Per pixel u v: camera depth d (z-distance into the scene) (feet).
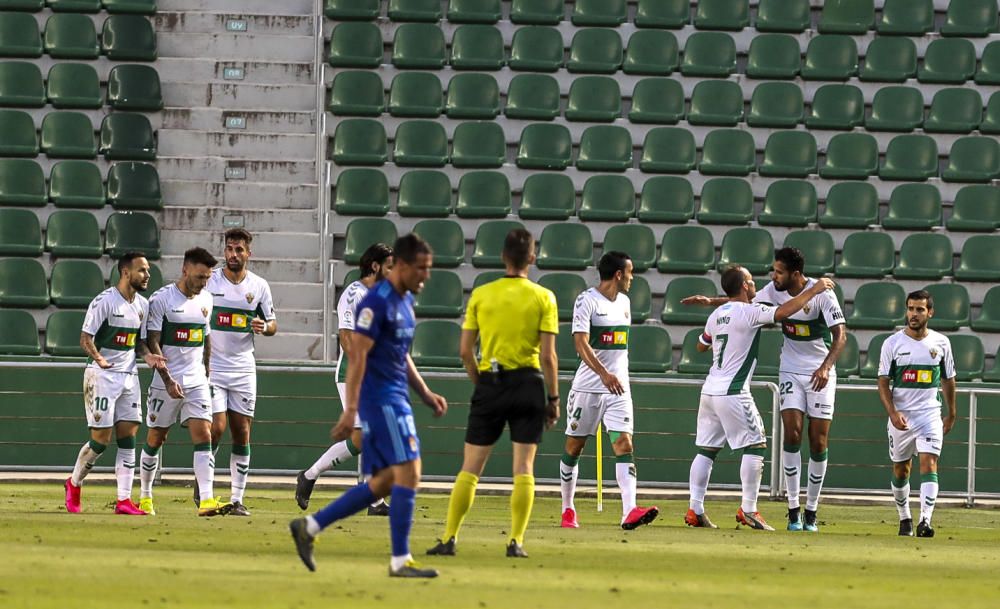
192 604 64.18
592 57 238.89
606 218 218.59
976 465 178.81
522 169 224.94
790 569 91.97
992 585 85.40
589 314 132.57
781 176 226.79
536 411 95.66
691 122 231.71
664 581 81.15
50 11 236.43
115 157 218.38
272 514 135.54
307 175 220.23
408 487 79.56
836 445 180.04
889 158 228.43
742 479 136.67
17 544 92.38
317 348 200.54
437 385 178.50
